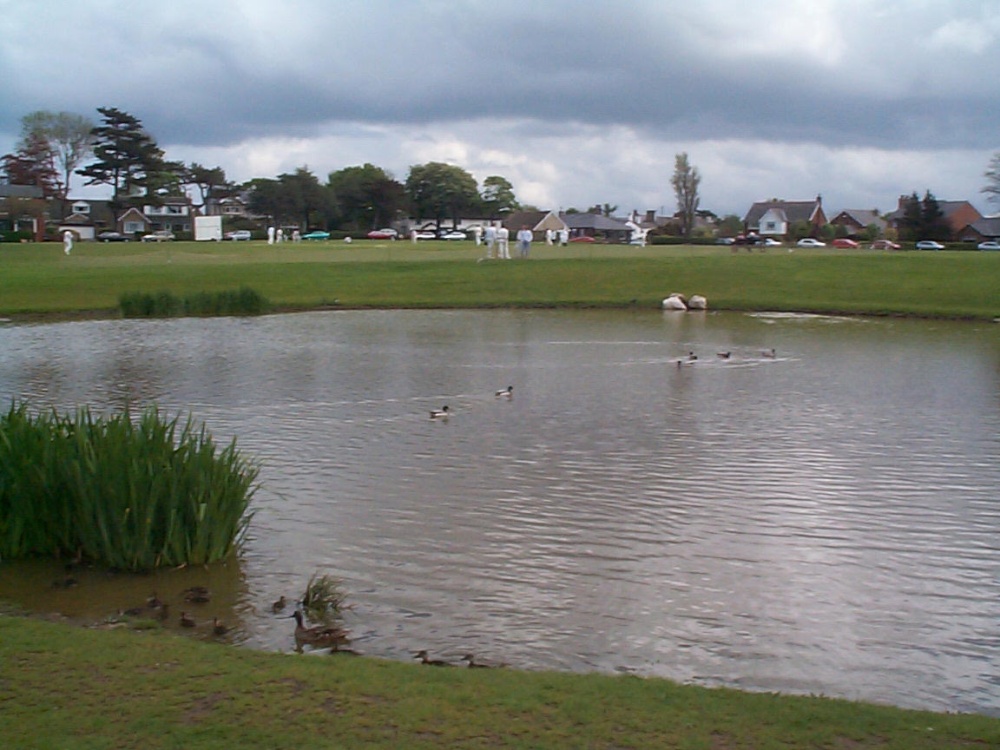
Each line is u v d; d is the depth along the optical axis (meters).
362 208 165.88
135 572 12.62
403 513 15.03
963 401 24.78
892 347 35.84
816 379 28.27
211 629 10.79
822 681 9.79
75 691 7.89
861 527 14.58
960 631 11.06
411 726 7.27
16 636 9.20
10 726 7.24
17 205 122.56
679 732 7.26
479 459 18.44
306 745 6.95
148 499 12.55
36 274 58.59
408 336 38.81
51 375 28.61
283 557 13.15
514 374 28.92
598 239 141.62
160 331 40.50
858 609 11.62
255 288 55.16
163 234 131.88
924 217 120.25
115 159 139.25
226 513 12.95
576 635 10.76
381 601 11.66
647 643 10.59
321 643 10.37
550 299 52.81
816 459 18.59
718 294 53.72
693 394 25.62
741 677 9.84
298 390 26.02
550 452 19.00
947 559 13.31
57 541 13.18
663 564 12.96
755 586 12.25
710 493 16.25
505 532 14.17
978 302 49.66
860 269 59.69
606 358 32.44
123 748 6.90
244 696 7.80
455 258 68.81
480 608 11.46
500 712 7.55
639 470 17.67
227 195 183.75
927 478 17.31
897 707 8.62
